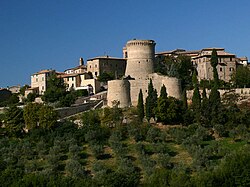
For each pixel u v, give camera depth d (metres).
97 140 117.00
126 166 97.69
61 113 148.12
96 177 90.62
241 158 85.06
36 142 120.31
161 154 102.88
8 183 85.75
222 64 183.75
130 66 170.75
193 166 96.69
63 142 114.00
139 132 118.81
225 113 126.19
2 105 191.12
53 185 83.00
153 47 173.38
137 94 156.88
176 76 172.88
